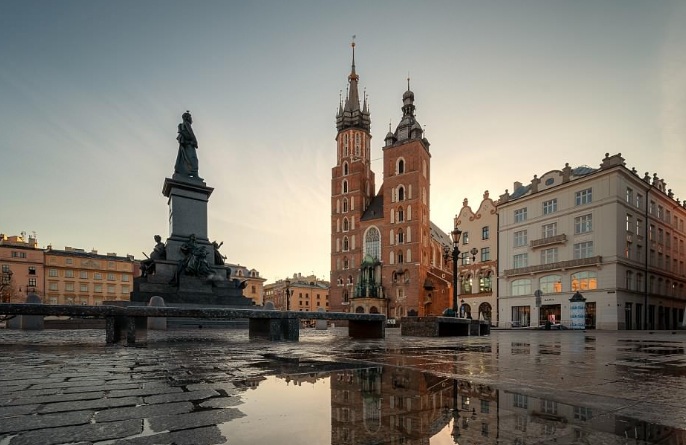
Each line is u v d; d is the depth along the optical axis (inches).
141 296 878.4
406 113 3715.6
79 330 732.0
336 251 3843.5
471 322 820.0
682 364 277.1
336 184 3946.9
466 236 2341.3
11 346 401.4
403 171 3491.6
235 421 127.9
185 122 1085.8
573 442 106.9
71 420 129.5
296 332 511.8
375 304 3297.2
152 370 237.0
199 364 262.7
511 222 2097.7
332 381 197.9
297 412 138.5
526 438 110.1
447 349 395.2
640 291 1777.8
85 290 3946.9
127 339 414.3
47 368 246.2
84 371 233.3
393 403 151.0
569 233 1822.1
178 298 904.3
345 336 657.6
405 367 248.8
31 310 365.1
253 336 532.7
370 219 3668.8
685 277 2176.4
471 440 108.6
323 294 5984.3
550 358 313.3
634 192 1798.7
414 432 115.6
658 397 161.5
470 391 172.9
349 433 115.0
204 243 1055.6
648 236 1876.2
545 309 1895.9
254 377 210.7
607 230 1680.6
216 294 969.5
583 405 147.3
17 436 113.0
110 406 148.6
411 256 3316.9
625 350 414.0
